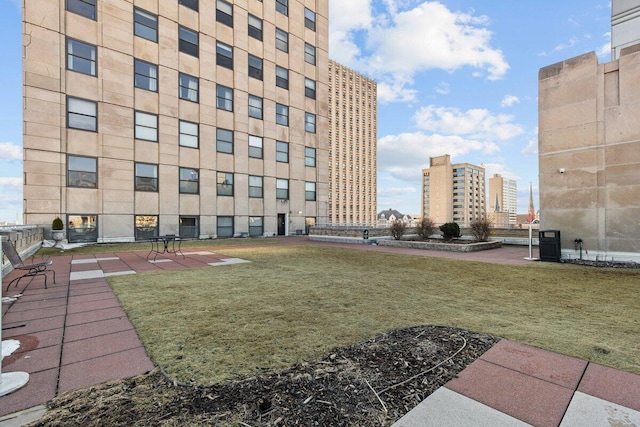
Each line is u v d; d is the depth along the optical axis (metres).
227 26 25.34
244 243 20.02
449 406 2.55
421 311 5.18
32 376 3.08
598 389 2.80
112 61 19.53
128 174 20.08
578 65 10.83
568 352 3.57
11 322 4.68
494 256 12.70
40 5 17.12
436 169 127.31
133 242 19.88
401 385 2.87
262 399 2.56
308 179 31.31
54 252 14.36
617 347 3.72
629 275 8.34
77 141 18.23
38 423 2.38
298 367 3.22
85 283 7.47
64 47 17.86
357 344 3.80
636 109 9.75
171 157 22.02
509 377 3.01
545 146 11.57
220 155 24.78
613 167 10.16
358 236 20.83
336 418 2.41
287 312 5.13
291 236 27.80
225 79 25.19
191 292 6.54
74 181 18.14
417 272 8.96
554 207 11.32
